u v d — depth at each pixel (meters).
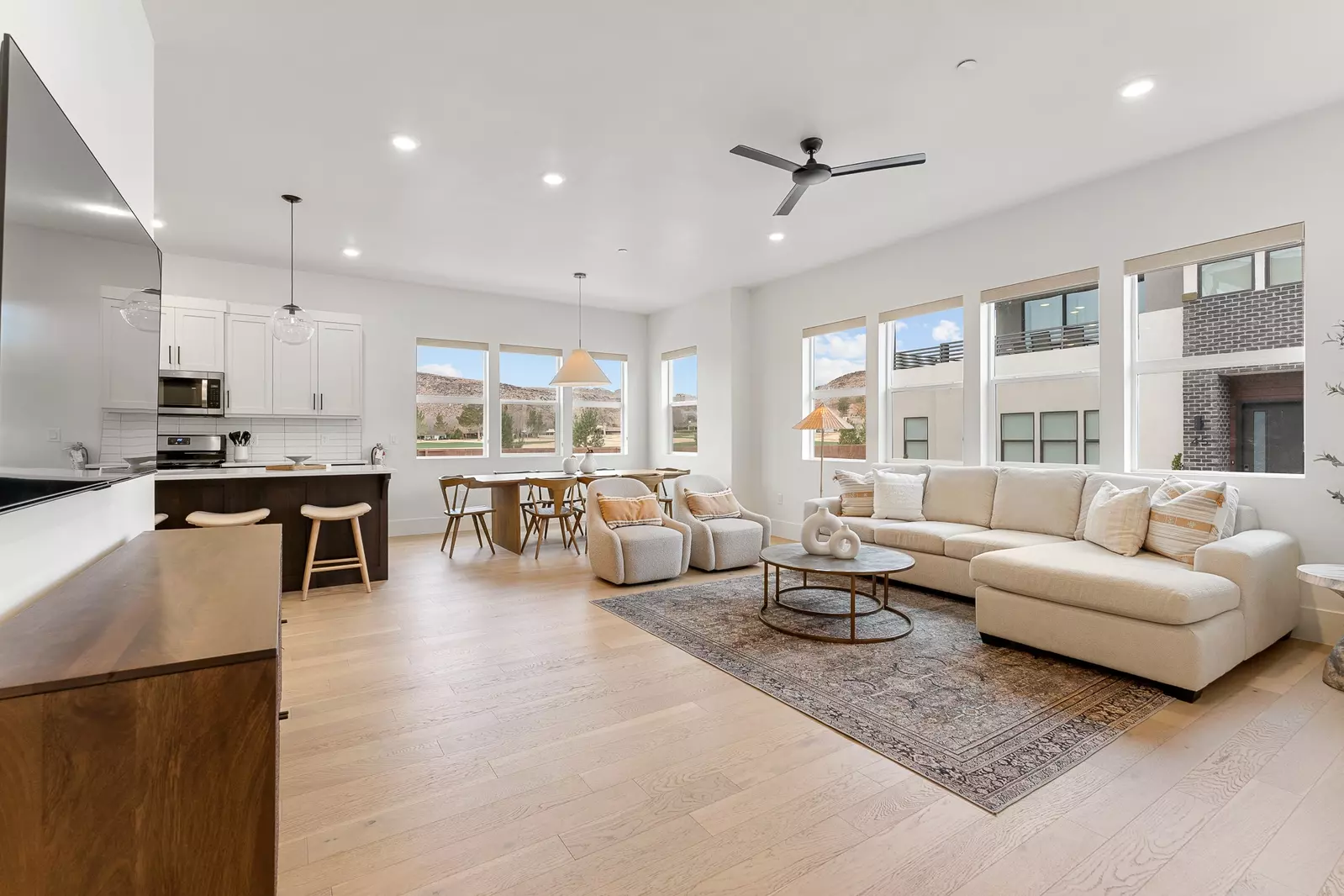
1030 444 4.66
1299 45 2.69
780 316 6.66
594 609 3.86
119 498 1.99
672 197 4.34
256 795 0.84
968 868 1.56
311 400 5.93
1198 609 2.51
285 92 3.01
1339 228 3.20
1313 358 3.29
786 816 1.78
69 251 1.33
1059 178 4.09
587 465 6.01
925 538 4.18
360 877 1.53
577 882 1.52
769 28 2.56
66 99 1.56
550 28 2.55
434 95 3.05
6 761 0.74
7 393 1.02
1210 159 3.63
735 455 6.95
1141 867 1.57
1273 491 3.41
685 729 2.31
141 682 0.79
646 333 8.41
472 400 7.26
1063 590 2.87
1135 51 2.74
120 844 0.79
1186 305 3.85
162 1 2.34
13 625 0.99
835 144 3.58
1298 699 2.54
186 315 5.36
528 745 2.19
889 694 2.60
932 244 5.14
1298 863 1.58
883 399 5.67
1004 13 2.48
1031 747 2.16
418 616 3.72
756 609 3.86
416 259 5.86
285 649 3.15
